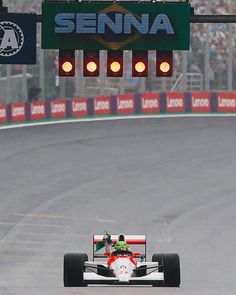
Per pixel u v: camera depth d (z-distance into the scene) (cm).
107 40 9500
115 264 8731
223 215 17388
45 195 18662
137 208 17775
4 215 17062
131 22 9488
